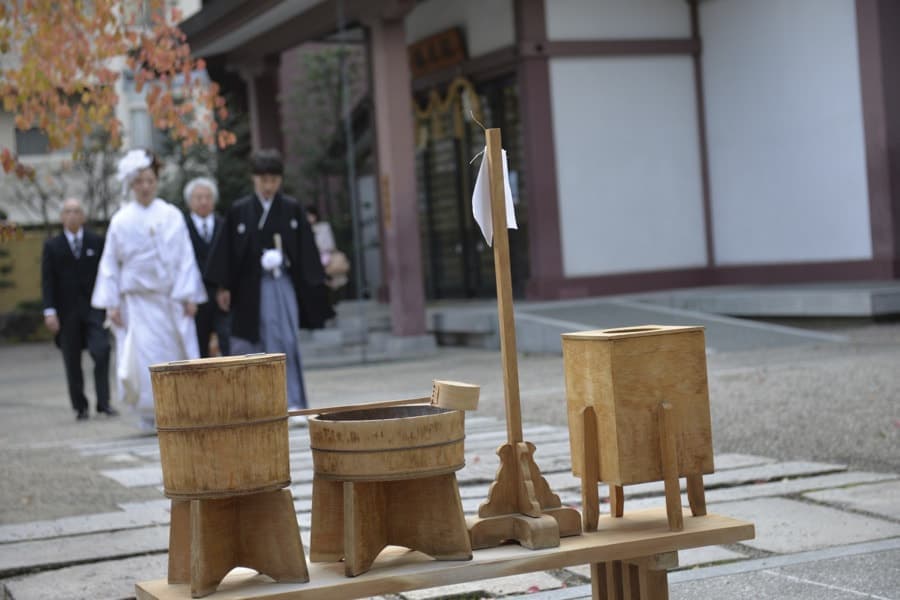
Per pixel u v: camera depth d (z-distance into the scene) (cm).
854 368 1141
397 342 1841
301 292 1053
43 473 845
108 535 631
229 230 1037
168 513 684
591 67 1991
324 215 2628
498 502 362
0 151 792
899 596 463
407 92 1852
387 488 345
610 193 2006
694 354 366
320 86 2738
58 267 1296
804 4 1867
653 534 359
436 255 2369
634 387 358
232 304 1048
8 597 516
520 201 2055
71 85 791
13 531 644
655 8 2034
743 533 367
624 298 1883
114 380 1858
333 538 349
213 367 319
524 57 1950
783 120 1922
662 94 2042
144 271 1070
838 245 1852
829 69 1839
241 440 321
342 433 334
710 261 2070
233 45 2284
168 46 865
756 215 1989
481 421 1026
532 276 1983
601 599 389
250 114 2338
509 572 340
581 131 1986
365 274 2516
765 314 1703
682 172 2058
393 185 1844
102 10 792
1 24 872
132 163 1062
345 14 1919
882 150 1769
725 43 2012
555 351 1638
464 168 2217
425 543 344
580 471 372
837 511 619
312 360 1820
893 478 698
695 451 368
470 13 2109
